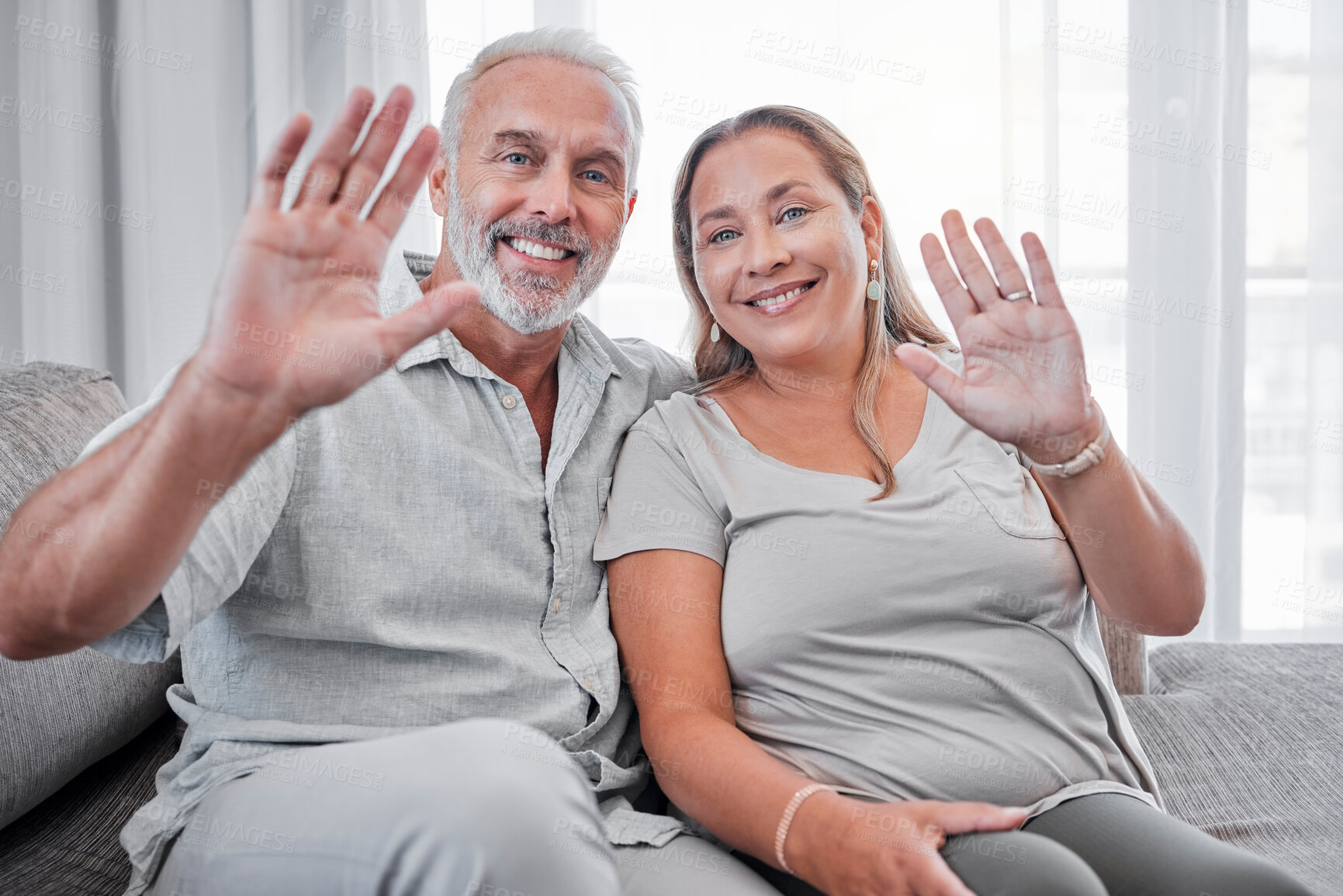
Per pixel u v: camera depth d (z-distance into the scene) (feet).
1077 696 3.27
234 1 7.22
